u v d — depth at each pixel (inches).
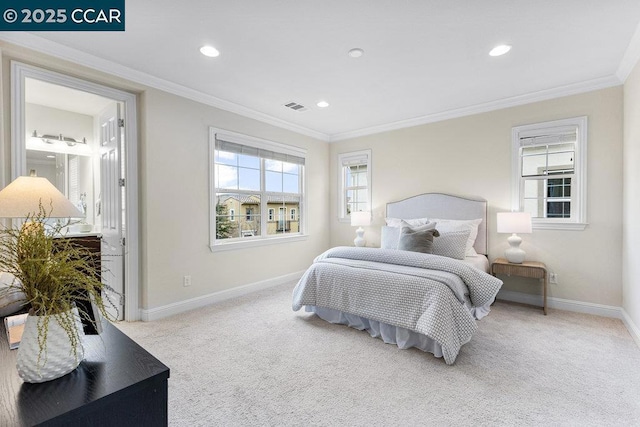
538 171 140.7
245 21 84.1
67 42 94.3
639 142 98.3
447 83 126.0
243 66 110.9
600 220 124.6
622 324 114.8
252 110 158.9
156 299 122.0
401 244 131.2
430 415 64.5
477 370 82.4
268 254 171.9
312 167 202.4
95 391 33.1
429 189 170.2
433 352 90.4
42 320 34.6
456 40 94.0
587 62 108.2
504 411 65.6
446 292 89.0
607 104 122.4
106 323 49.9
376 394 71.9
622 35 91.1
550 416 63.9
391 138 185.5
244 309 133.6
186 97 131.9
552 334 105.9
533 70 114.3
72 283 37.2
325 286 114.5
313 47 97.9
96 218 156.6
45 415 29.4
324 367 84.4
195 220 135.7
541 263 135.3
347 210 211.8
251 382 77.0
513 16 82.4
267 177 175.8
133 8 78.3
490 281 100.8
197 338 103.4
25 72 93.6
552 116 134.3
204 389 74.0
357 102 148.3
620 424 61.5
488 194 151.4
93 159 156.7
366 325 108.8
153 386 36.3
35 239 36.3
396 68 112.5
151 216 120.4
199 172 137.3
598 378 78.2
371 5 77.7
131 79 113.9
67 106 145.1
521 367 83.8
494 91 134.7
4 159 89.5
